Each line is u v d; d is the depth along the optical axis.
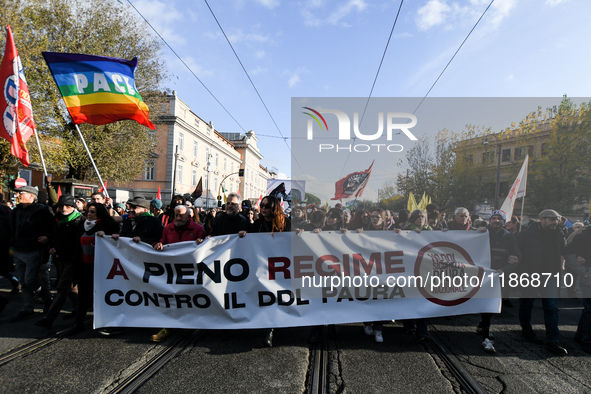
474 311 4.05
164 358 3.39
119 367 3.17
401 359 3.46
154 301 3.99
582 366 3.38
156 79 19.47
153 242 4.42
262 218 4.29
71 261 4.30
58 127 16.92
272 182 14.20
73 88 5.36
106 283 4.01
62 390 2.76
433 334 4.25
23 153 5.24
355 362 3.38
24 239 4.50
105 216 4.27
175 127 33.72
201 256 3.99
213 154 44.41
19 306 5.10
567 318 5.19
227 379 2.99
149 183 33.22
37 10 16.19
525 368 3.31
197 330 4.27
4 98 5.18
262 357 3.48
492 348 3.67
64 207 4.36
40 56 15.52
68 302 5.47
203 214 11.12
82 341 3.79
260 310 3.96
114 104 5.48
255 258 4.02
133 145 18.86
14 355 3.38
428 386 2.92
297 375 3.09
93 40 17.53
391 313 4.03
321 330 4.04
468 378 3.07
